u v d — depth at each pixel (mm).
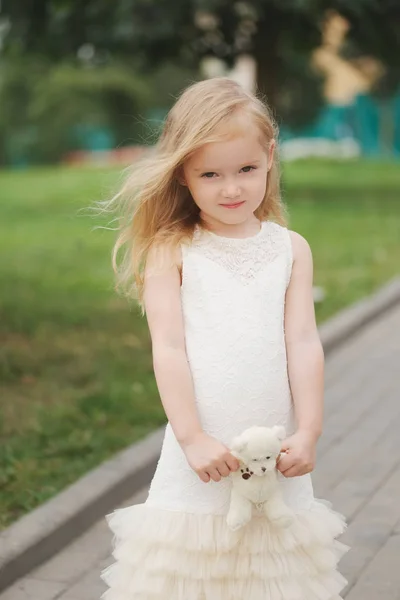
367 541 4539
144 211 3064
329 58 43781
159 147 3031
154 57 22766
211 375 2922
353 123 45594
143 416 6289
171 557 2920
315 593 2984
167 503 2963
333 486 5305
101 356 7965
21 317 9430
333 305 9953
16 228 16328
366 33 20906
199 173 2916
